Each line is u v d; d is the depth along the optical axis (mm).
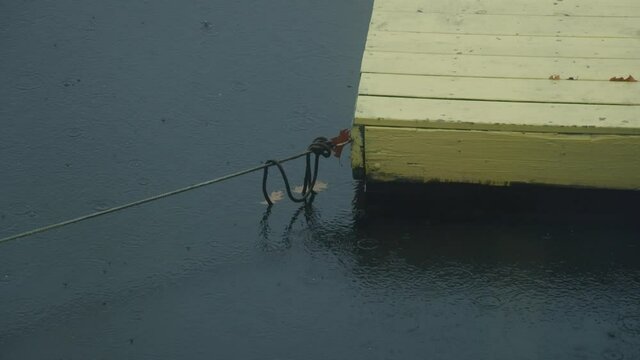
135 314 5797
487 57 6781
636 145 5957
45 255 6254
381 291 5898
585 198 6449
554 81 6480
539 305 5773
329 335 5625
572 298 5812
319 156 6953
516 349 5492
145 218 6547
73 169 7008
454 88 6426
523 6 7441
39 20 8750
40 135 7355
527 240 6223
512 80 6504
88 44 8414
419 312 5754
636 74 6535
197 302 5867
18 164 7062
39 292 5961
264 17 8758
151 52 8305
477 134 6023
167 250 6277
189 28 8617
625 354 5445
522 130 5984
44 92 7820
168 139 7289
